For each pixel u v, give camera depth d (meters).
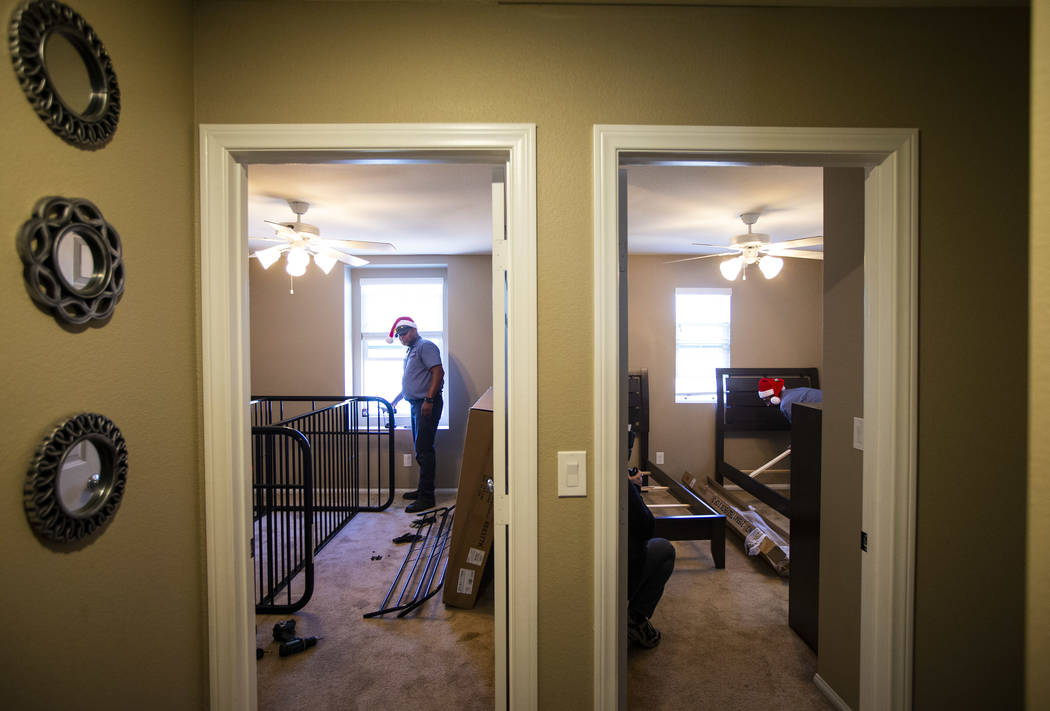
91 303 0.91
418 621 2.53
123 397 1.01
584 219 1.29
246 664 1.33
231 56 1.26
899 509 1.32
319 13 1.26
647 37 1.28
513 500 1.29
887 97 1.29
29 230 0.79
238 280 1.30
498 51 1.28
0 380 0.75
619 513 1.35
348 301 4.98
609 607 1.29
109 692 0.98
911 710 1.34
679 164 1.38
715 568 3.17
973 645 1.34
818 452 2.21
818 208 3.28
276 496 4.61
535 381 1.28
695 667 2.16
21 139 0.79
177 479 1.18
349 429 4.77
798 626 2.40
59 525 0.85
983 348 1.32
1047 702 0.53
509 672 1.39
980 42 1.29
